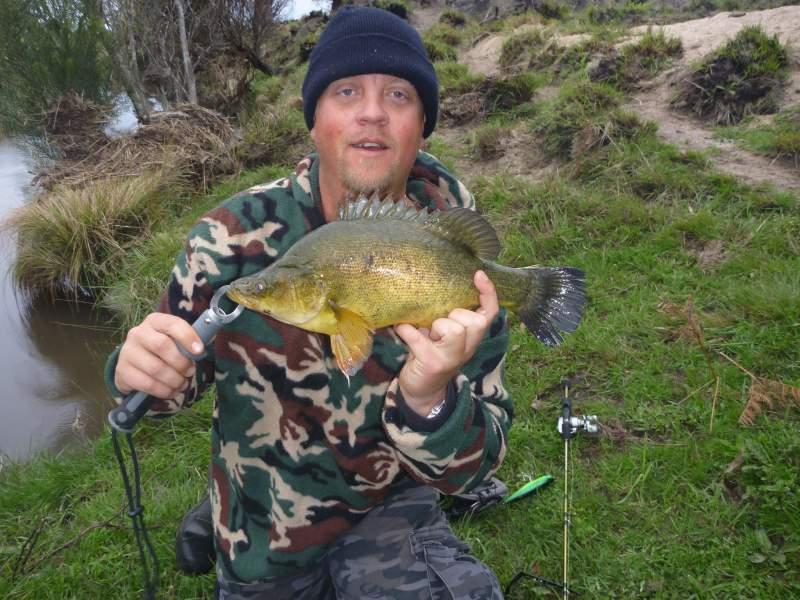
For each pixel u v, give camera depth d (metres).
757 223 1.70
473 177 2.35
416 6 5.95
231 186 2.82
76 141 3.41
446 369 0.62
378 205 0.69
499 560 1.02
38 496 1.24
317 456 0.80
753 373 1.26
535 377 1.41
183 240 2.34
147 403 0.65
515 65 3.34
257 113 3.51
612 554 1.00
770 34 2.66
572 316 0.75
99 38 3.73
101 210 2.52
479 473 0.77
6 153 4.46
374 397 0.79
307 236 0.66
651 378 1.31
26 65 3.57
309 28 6.19
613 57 2.79
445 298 0.66
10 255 2.64
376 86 0.79
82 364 2.00
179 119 3.32
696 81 2.43
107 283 2.36
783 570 0.93
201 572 1.01
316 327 0.64
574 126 2.30
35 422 1.70
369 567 0.80
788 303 1.37
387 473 0.83
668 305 1.33
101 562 1.06
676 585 0.94
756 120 2.25
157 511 1.15
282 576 0.83
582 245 1.81
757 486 1.04
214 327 0.64
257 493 0.81
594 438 1.22
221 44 4.43
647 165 2.03
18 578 1.04
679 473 1.10
